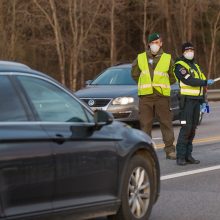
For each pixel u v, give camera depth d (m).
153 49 26.88
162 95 27.03
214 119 49.00
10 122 12.88
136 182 15.92
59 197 13.65
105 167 14.86
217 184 22.25
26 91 13.59
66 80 103.00
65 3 97.62
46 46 101.44
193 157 28.62
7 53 95.19
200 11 122.12
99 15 99.88
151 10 116.75
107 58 108.75
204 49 127.50
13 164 12.54
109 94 36.56
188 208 18.50
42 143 13.21
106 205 14.92
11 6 96.31
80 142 14.20
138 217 15.99
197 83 25.75
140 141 15.94
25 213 12.79
